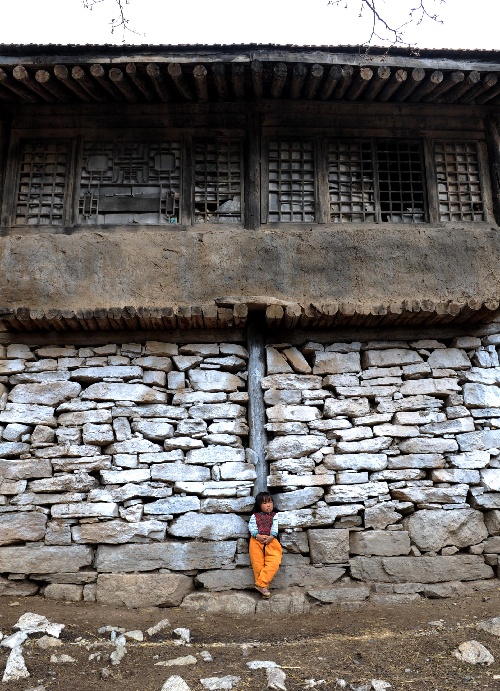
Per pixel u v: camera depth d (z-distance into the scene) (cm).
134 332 608
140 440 577
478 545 576
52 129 649
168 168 647
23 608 514
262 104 652
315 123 655
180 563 551
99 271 594
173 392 596
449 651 425
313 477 576
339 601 540
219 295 591
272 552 542
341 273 601
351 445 586
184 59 560
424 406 602
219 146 655
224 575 551
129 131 650
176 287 592
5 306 583
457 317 603
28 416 581
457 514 578
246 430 592
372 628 481
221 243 604
